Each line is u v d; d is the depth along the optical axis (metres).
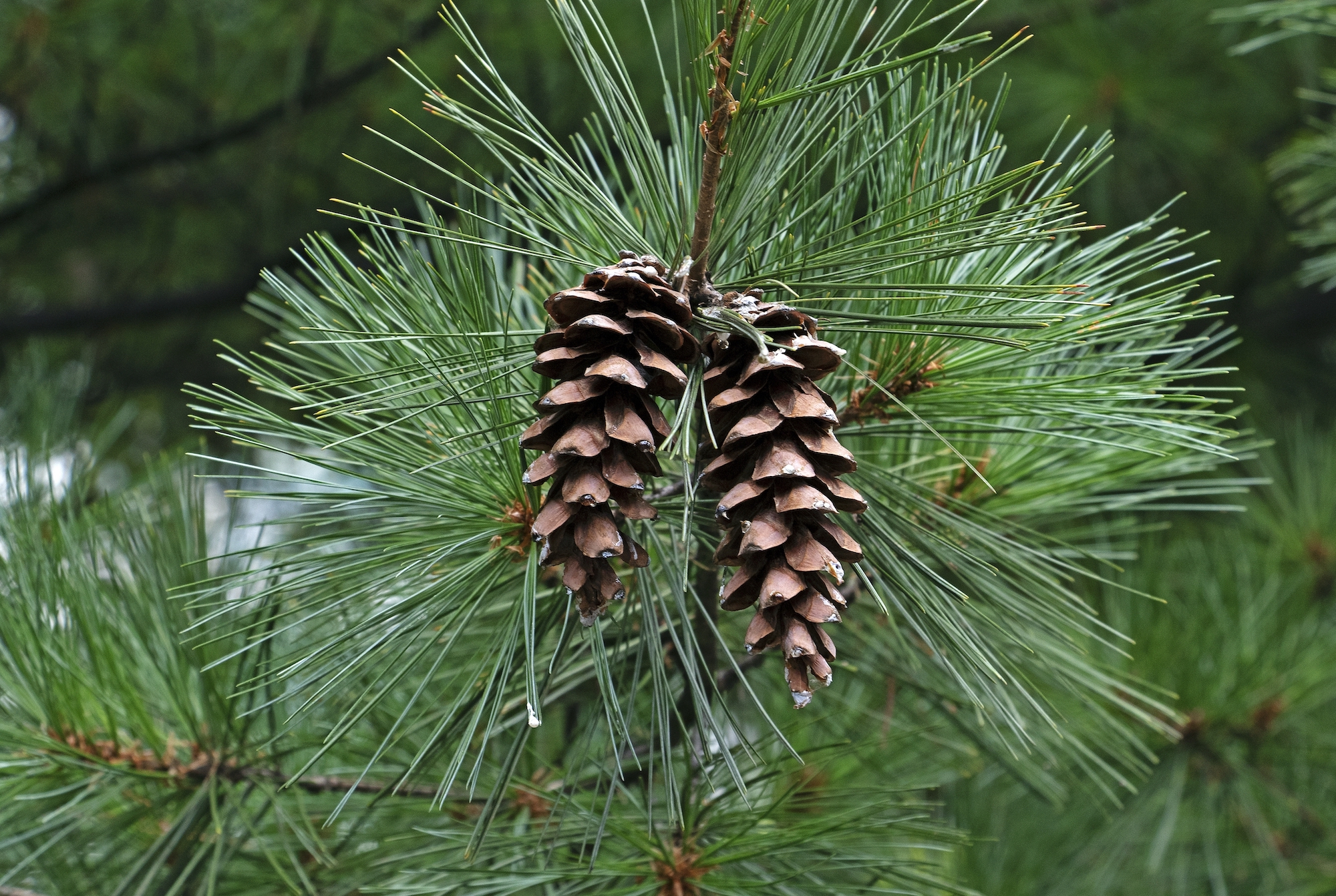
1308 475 2.60
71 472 1.72
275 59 2.96
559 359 1.41
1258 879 2.29
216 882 1.58
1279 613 2.17
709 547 1.50
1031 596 1.51
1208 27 2.83
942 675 1.63
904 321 1.42
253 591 1.54
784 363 1.41
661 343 1.43
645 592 1.46
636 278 1.41
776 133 1.47
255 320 3.45
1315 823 2.09
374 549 1.47
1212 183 3.18
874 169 1.51
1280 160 2.21
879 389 1.47
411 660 1.44
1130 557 1.63
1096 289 1.50
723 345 1.44
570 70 2.72
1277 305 3.53
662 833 1.54
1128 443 1.55
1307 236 2.10
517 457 1.46
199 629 1.57
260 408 1.47
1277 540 2.49
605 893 1.50
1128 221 3.09
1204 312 1.45
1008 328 1.48
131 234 3.43
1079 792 2.08
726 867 1.54
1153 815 2.03
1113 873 2.19
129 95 3.04
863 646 1.63
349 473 1.47
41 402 2.01
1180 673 1.96
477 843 1.45
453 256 1.48
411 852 1.59
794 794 1.55
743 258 1.48
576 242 1.48
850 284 1.43
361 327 1.51
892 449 1.58
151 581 1.59
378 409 1.44
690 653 1.44
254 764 1.58
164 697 1.58
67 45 2.78
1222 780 2.00
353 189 3.12
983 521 1.57
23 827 1.57
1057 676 1.58
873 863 1.56
